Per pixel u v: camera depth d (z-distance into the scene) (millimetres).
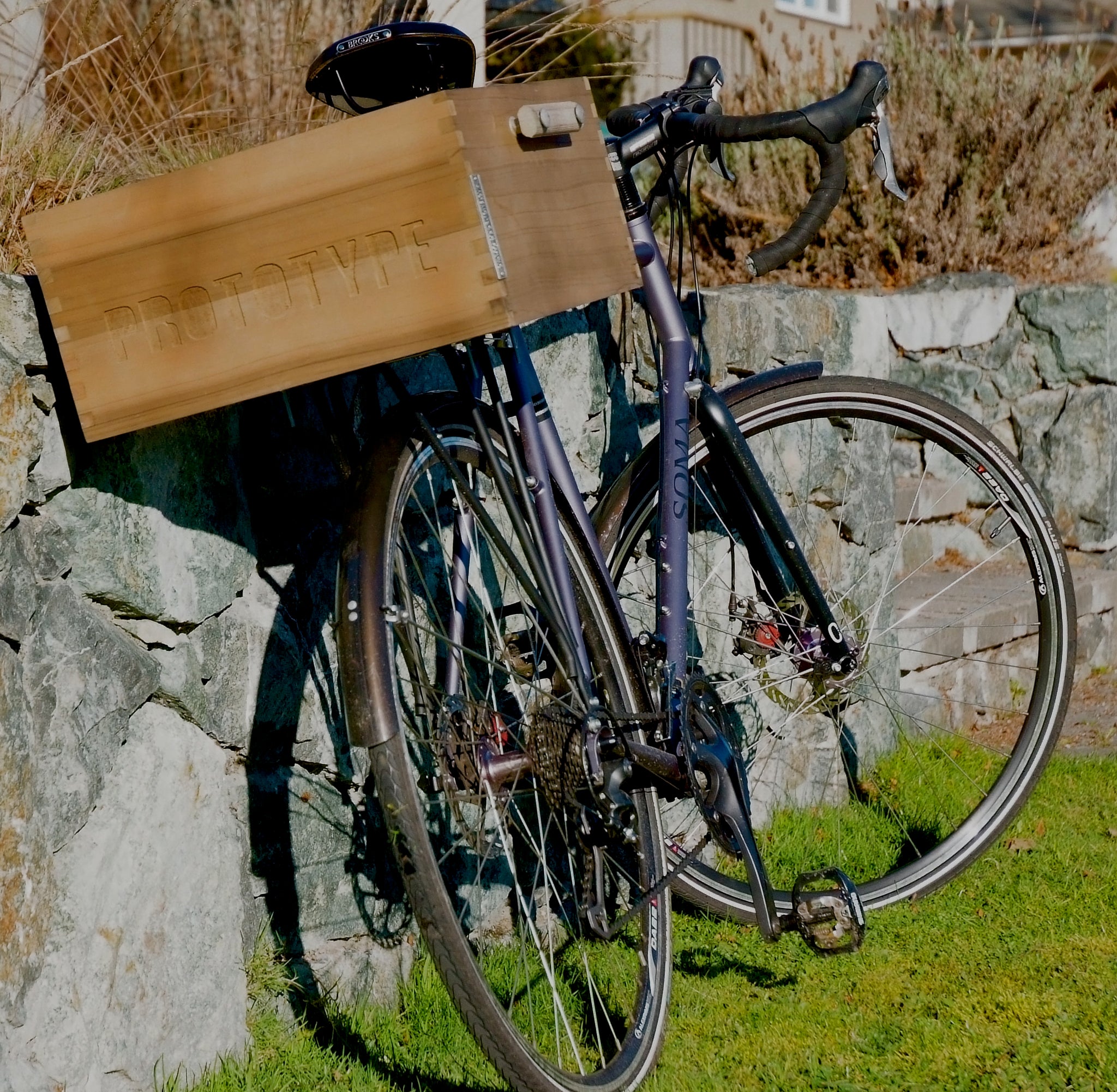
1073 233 6164
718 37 9805
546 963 2193
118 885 1908
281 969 2252
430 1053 2213
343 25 3797
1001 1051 2215
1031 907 2787
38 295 1820
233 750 2184
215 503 2117
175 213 1742
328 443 2311
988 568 4891
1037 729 2932
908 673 3928
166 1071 1968
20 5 3525
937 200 5594
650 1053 2162
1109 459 4855
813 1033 2309
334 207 1721
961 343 4953
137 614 1963
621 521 2639
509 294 1721
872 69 2328
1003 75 5969
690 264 5562
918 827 3230
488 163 1749
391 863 2467
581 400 2844
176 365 1764
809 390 2785
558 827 2441
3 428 1715
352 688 1797
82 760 1846
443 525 2484
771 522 2678
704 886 2713
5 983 1697
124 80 3492
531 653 2281
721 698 2852
